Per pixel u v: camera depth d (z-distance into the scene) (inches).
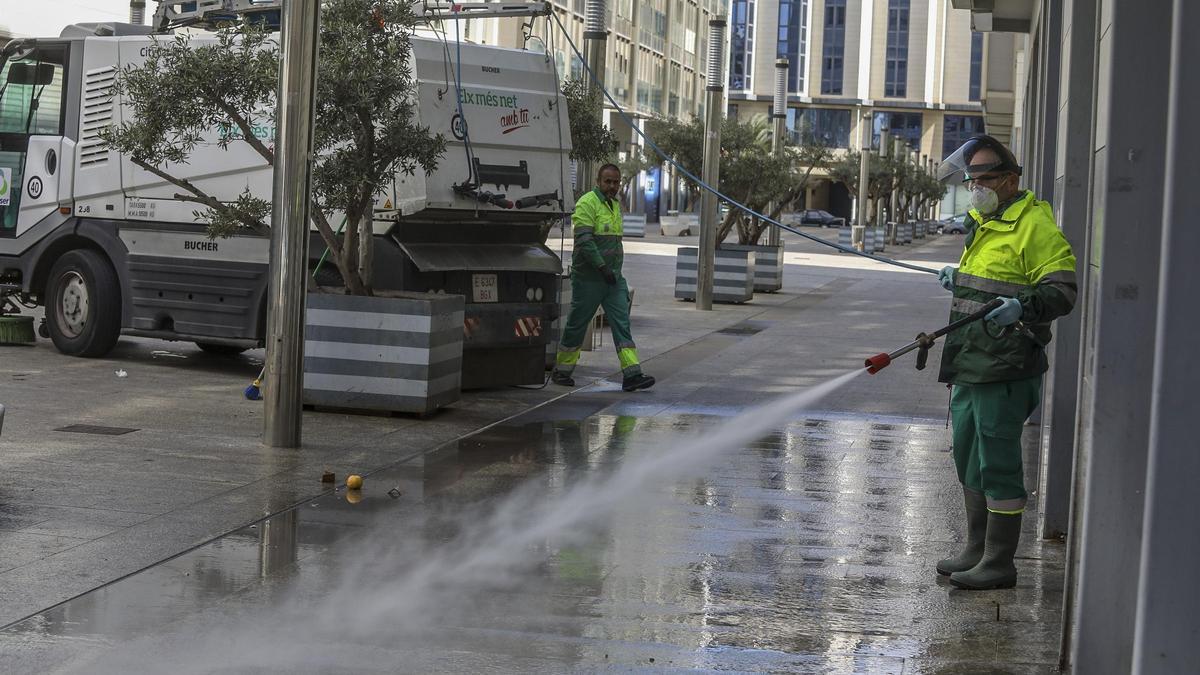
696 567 281.9
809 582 272.8
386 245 509.0
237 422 438.3
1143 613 134.3
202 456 381.4
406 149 456.1
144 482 344.8
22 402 458.0
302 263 397.1
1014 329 262.4
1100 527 192.5
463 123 510.9
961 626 244.7
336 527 307.6
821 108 5152.6
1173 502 132.9
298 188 392.5
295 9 386.0
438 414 475.8
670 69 3602.4
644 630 237.3
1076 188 308.3
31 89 594.9
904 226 2962.6
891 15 5083.7
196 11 617.6
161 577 261.7
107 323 573.9
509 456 402.3
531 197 533.6
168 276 559.8
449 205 505.4
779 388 571.8
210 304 551.2
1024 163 725.3
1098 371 189.9
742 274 1035.3
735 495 355.6
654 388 564.7
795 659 223.8
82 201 579.8
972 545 279.9
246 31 458.3
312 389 468.4
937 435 462.0
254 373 563.2
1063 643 219.6
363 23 454.3
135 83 458.6
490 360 528.4
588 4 691.4
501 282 532.1
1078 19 300.7
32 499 320.8
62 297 584.7
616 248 555.5
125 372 540.1
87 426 418.9
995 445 266.4
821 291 1222.3
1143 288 185.3
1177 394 132.3
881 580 275.7
